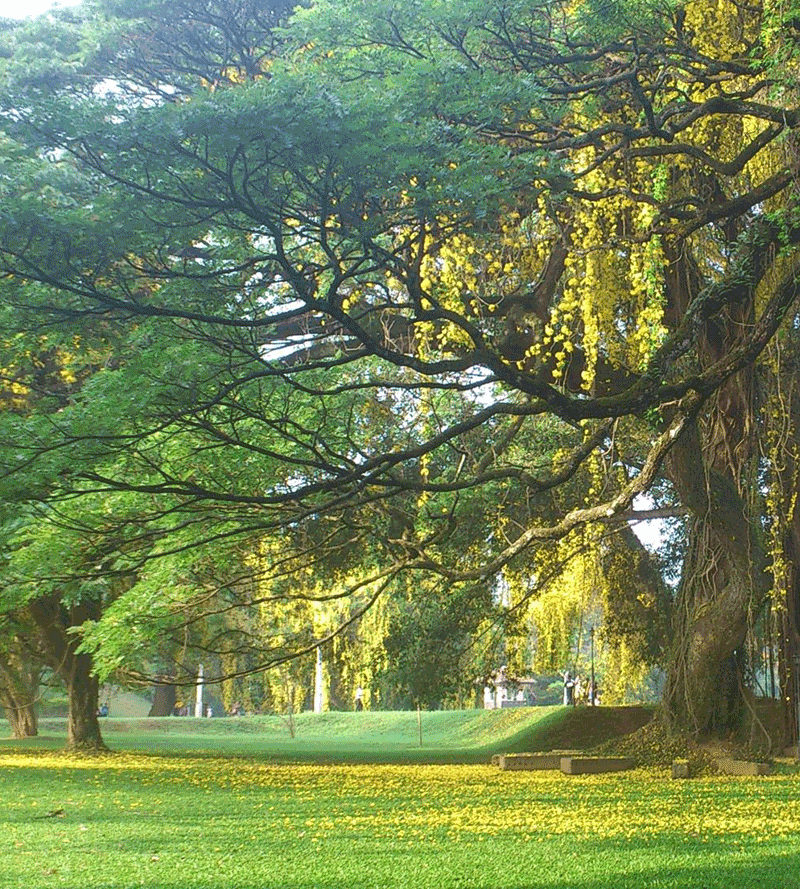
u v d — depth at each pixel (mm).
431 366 10930
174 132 8562
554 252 16250
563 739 25359
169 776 16688
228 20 18797
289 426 15305
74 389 16672
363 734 37250
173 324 10688
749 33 14219
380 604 23500
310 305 10195
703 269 16359
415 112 9977
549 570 22781
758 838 9414
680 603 18922
